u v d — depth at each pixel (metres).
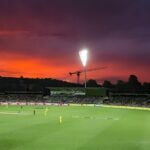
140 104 141.88
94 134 61.50
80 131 65.12
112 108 130.75
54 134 61.06
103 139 56.31
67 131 64.94
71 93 166.00
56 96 169.25
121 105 143.25
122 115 100.25
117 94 160.25
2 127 70.56
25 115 98.75
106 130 66.62
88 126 72.81
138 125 74.88
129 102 148.62
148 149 48.47
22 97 177.12
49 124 76.00
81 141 54.38
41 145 50.88
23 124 75.88
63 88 168.38
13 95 180.38
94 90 161.62
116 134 61.62
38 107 135.12
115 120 85.38
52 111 115.12
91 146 50.56
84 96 163.88
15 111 113.81
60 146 50.41
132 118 90.75
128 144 52.09
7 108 128.50
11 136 58.72
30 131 64.69
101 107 136.38
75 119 87.50
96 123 78.56
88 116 96.75
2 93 184.00
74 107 136.62
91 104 150.88
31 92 180.12
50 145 50.94
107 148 49.12
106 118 90.62
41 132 63.50
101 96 160.12
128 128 69.69
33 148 48.78
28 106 141.12
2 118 89.62
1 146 49.91
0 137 57.62
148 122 80.88
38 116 95.69
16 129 67.44
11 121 82.25
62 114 103.31
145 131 65.50
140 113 107.75
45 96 172.50
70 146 50.44
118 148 49.12
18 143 52.22
